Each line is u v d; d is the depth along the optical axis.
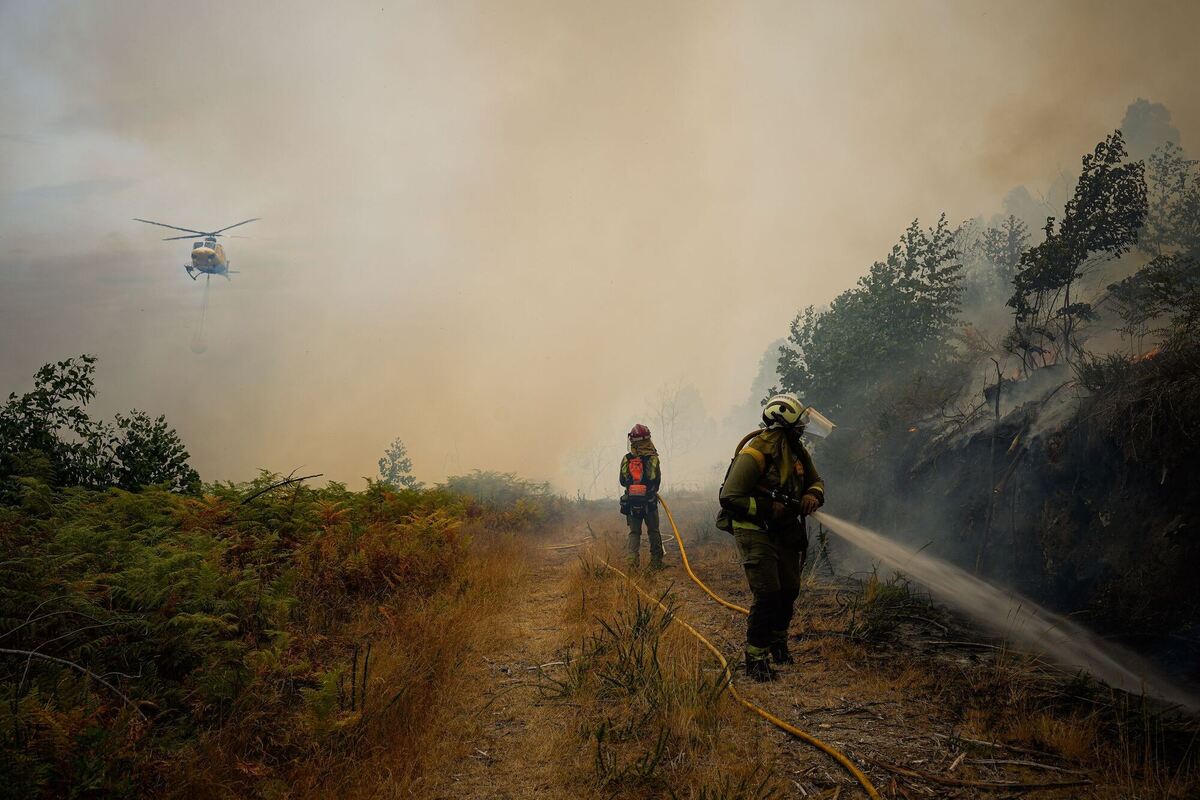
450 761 3.20
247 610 4.21
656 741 3.30
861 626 4.92
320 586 5.55
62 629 3.43
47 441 7.28
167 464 7.99
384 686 3.73
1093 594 4.91
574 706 3.81
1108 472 5.12
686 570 7.49
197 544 4.59
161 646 3.49
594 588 6.65
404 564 6.34
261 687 3.48
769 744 3.24
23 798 2.31
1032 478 5.85
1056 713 3.41
